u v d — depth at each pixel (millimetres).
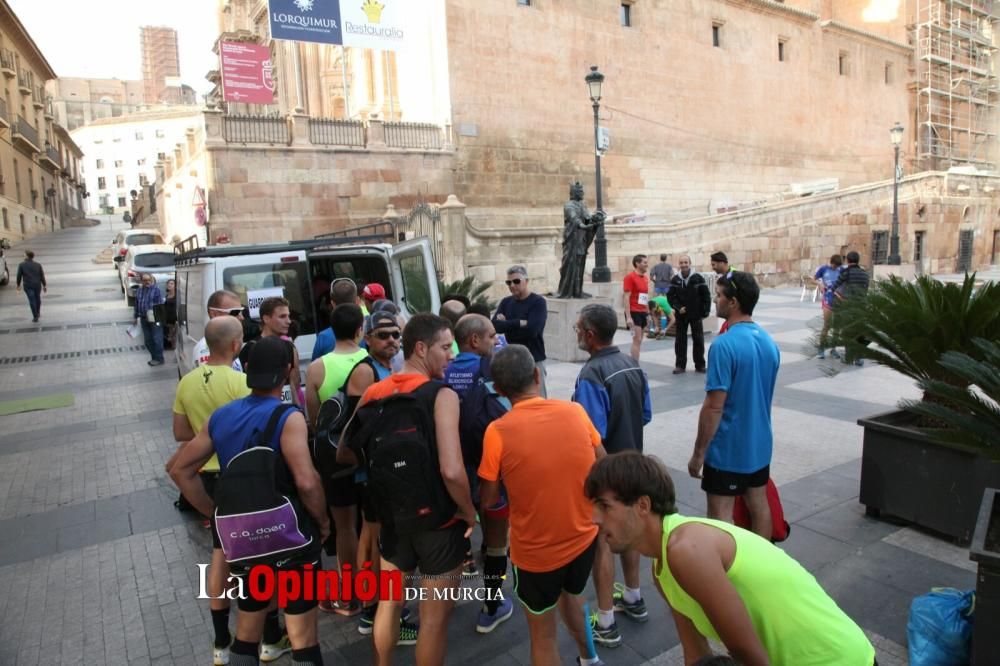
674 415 7625
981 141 46031
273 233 18156
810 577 1925
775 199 30844
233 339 3986
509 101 23203
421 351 3139
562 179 24703
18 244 35406
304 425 2982
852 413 7484
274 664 3527
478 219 22359
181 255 7867
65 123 95562
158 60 110375
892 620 3480
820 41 35250
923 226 30125
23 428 8477
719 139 30312
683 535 1848
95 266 29391
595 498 1990
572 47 24906
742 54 31250
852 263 10648
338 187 19203
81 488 6262
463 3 22125
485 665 3334
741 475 3617
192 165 19891
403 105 24297
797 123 34156
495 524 3570
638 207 27250
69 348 14375
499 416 3385
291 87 29906
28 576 4551
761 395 3600
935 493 4285
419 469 2812
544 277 18078
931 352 4430
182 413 3902
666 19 27938
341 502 3855
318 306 7062
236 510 2822
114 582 4449
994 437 3559
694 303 9758
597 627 3416
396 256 6938
